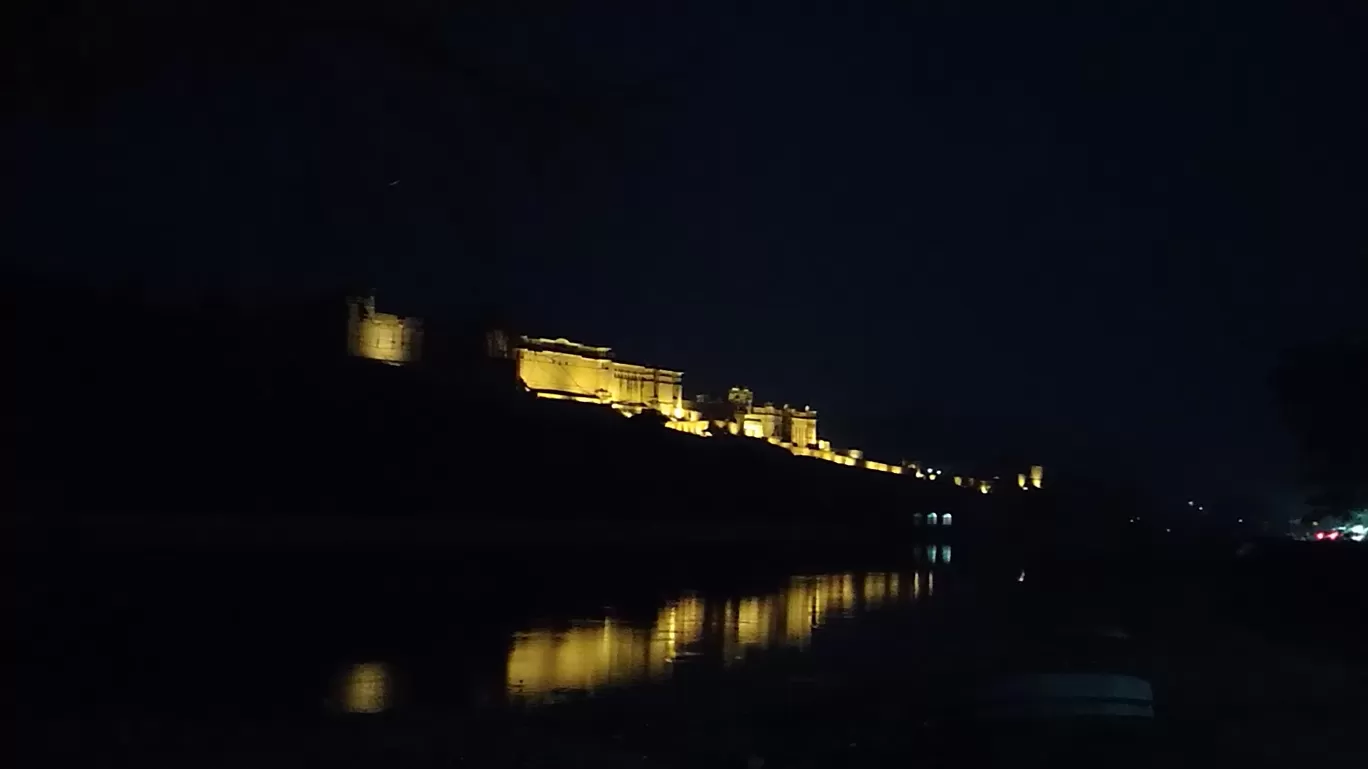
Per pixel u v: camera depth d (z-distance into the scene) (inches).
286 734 432.8
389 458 2003.0
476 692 576.1
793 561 2015.3
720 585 1441.9
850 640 836.0
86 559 1203.9
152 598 964.6
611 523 2292.1
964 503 3599.9
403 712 502.9
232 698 528.1
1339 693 576.7
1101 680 429.4
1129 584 1534.2
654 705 532.7
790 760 417.4
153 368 1846.7
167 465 1704.0
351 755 400.2
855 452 4680.1
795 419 4766.2
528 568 1517.0
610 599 1177.4
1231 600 1232.8
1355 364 1659.7
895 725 465.1
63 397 1717.5
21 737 399.9
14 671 584.7
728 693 570.3
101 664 623.5
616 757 413.1
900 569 1904.5
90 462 1617.9
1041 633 879.1
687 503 2669.8
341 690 567.2
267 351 1996.8
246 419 1875.0
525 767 393.4
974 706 427.2
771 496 3120.1
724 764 409.4
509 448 2343.8
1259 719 500.1
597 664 695.7
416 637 798.5
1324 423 1705.2
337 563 1381.6
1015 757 412.2
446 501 2004.2
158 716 465.1
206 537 1473.9
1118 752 417.1
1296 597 1097.4
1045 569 1909.4
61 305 1779.0
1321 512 2222.0
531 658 714.8
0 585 979.3
